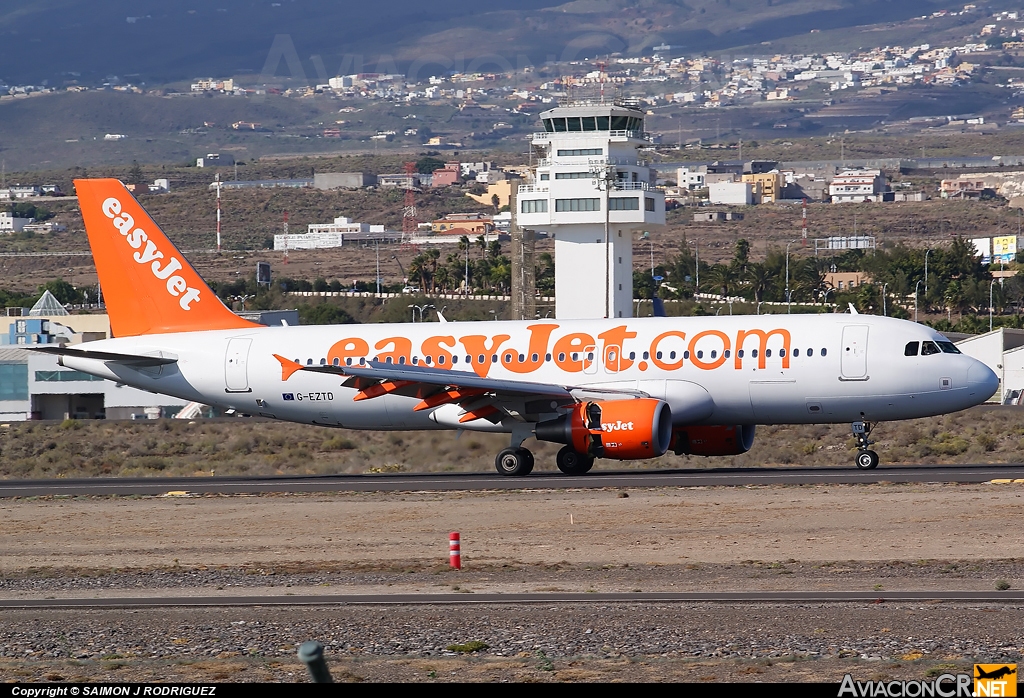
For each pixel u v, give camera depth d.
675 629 86.12
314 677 47.94
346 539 131.62
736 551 116.88
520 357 188.88
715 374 179.88
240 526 142.62
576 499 152.38
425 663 78.44
